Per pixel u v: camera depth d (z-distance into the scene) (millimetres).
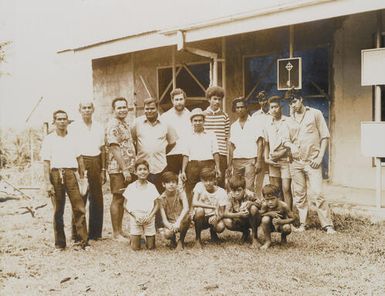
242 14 8422
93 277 5461
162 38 11000
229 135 7793
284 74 9062
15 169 15039
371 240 6469
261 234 6961
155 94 13008
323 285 4965
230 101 11477
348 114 9469
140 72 13414
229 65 11484
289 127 7078
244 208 6391
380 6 6785
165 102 12883
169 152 7438
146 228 6414
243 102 7438
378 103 7578
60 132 6457
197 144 7230
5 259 6188
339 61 9539
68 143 6469
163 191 7180
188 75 12445
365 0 6930
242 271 5422
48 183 6434
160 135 7113
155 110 7086
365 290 4816
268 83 10805
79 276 5508
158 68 12914
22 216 8875
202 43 11891
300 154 7004
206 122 7613
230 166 7773
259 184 7812
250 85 11219
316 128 6973
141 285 5102
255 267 5531
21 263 6027
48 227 7953
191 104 12266
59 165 6410
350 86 9414
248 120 7469
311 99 10094
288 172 7219
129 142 6930
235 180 6496
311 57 10086
